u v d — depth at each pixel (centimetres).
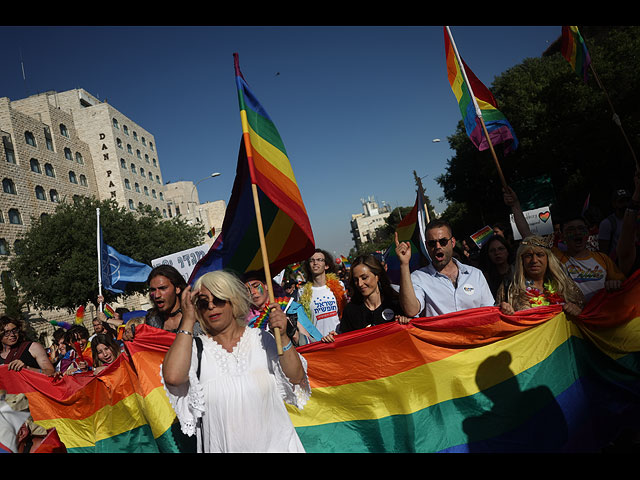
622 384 360
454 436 348
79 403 411
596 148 2073
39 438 341
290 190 313
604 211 1978
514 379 355
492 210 3281
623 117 1969
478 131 573
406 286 355
